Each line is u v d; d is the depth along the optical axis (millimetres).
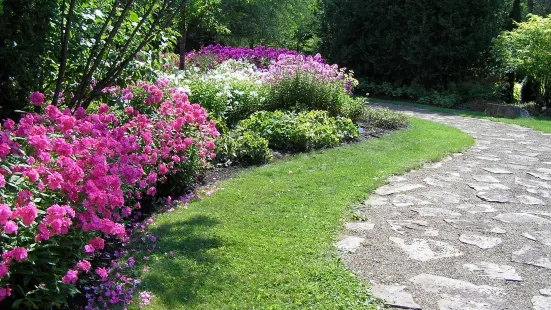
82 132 3633
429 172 6590
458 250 4098
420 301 3254
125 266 3574
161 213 4855
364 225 4605
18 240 2643
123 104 5000
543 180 6301
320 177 6051
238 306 3150
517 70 15164
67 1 4992
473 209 5148
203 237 4160
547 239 4371
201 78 8805
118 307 3076
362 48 18188
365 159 7062
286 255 3855
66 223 2678
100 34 4883
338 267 3697
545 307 3211
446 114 13586
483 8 16344
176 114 5398
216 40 23984
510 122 11773
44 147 3004
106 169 3146
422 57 16812
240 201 5117
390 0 17438
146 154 4410
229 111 8641
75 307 3088
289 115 8617
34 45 4441
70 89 5250
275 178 6008
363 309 3141
